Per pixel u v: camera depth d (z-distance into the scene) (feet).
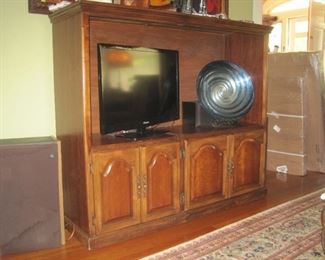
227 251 7.50
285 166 13.76
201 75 10.41
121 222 8.00
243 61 11.01
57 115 8.65
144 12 8.02
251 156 10.49
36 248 7.62
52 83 8.81
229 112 10.39
